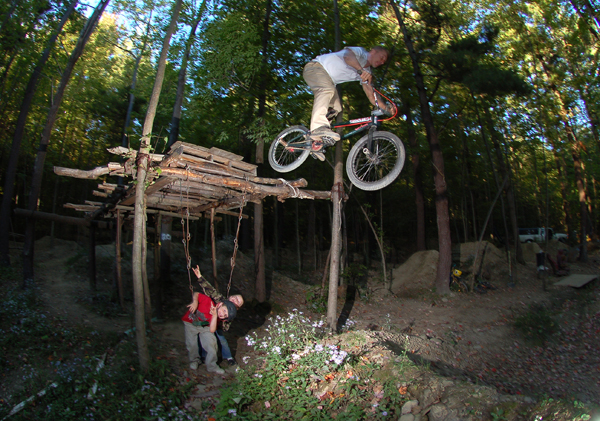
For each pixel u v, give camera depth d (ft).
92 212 29.84
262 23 38.52
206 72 32.37
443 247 42.91
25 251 29.53
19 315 22.99
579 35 46.19
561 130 53.47
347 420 15.65
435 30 46.62
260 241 35.19
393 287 44.86
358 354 20.47
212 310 19.79
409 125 53.47
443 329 32.09
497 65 46.09
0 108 39.83
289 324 23.44
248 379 18.07
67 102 49.98
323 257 62.23
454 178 72.02
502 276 47.73
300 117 32.71
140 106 49.47
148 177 18.72
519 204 88.33
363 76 17.61
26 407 15.16
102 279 33.88
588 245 71.97
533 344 31.32
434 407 16.08
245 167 20.29
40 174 30.66
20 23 32.63
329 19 38.52
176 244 44.45
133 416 15.12
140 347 18.06
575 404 15.06
